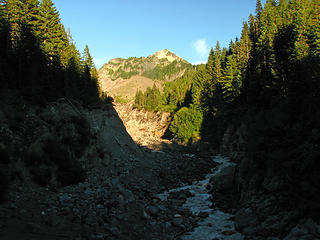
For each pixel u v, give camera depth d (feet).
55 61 120.78
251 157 65.31
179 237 48.52
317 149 43.32
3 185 44.68
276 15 194.39
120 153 116.67
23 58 97.14
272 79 132.67
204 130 241.55
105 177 83.61
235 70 210.18
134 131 327.06
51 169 61.82
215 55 292.20
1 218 36.68
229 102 192.24
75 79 136.56
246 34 250.57
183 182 107.04
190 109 276.62
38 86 84.84
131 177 96.99
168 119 378.73
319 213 35.83
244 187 62.59
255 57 181.47
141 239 44.34
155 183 100.89
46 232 36.73
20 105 72.18
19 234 33.42
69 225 41.70
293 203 42.01
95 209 51.34
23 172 54.54
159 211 62.64
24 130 64.69
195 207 70.23
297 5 163.94
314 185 39.68
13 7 116.26
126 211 55.11
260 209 48.80
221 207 67.67
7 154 52.37
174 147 220.84
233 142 167.84
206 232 50.57
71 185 63.87
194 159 158.10
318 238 33.42
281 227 40.81
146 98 510.17
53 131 74.64
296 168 45.11
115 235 42.47
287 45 135.74
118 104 631.97
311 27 135.44
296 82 64.34
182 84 448.24
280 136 56.65
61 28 146.92
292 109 61.21
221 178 86.33
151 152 172.04
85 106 119.24
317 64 74.38
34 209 44.27
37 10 127.24
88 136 92.07
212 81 263.90
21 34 103.71
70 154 75.97
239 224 50.47
